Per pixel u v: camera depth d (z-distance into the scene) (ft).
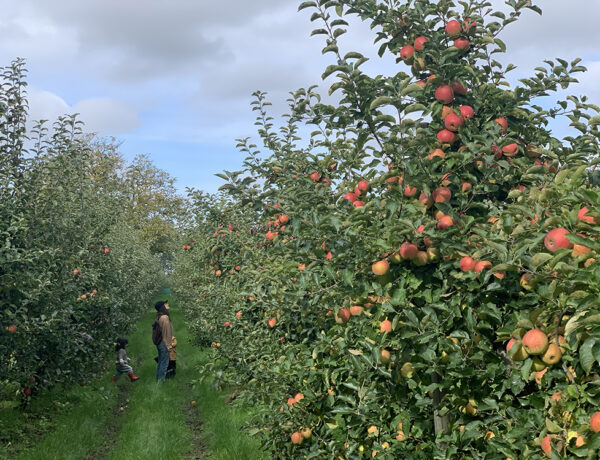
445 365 9.22
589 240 6.54
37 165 24.61
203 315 38.70
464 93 11.47
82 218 28.89
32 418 24.89
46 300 23.97
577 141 10.96
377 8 11.94
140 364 41.16
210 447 21.70
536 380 7.82
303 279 11.51
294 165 16.92
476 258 8.57
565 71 11.60
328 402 12.82
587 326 6.20
